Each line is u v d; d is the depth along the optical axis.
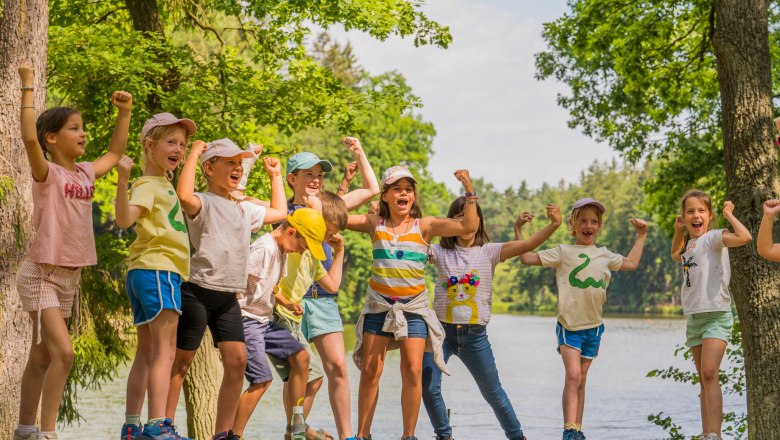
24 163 6.93
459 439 13.39
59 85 12.80
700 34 16.72
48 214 4.92
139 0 13.10
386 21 13.03
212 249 5.15
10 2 6.99
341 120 13.82
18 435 5.07
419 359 6.08
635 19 16.22
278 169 5.93
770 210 5.88
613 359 33.06
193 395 12.46
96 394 20.59
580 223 7.13
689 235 7.24
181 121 5.13
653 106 19.02
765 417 7.79
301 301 6.14
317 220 5.78
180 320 5.12
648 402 19.56
